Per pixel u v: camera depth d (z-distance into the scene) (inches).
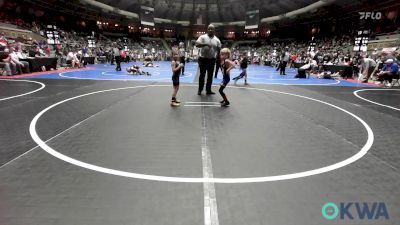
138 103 304.0
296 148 169.3
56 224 91.6
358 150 168.1
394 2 1214.9
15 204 102.7
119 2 1897.1
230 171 134.2
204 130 205.0
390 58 617.9
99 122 220.4
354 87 514.9
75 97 331.9
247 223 93.7
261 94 398.6
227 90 433.4
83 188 115.0
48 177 124.1
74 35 1674.5
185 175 129.0
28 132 190.1
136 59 1699.1
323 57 997.8
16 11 1387.8
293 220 96.0
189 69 992.2
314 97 384.2
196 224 92.5
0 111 251.6
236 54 1956.2
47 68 735.7
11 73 564.1
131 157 149.8
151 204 104.0
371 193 115.9
